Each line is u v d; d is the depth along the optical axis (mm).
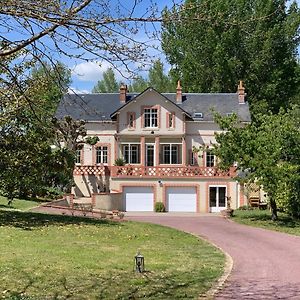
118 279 12523
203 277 13211
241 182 31922
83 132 40125
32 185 28609
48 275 12695
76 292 11023
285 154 31078
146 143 47844
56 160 28125
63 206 36906
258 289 11875
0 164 25797
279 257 17328
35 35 7477
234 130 31641
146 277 12875
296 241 22188
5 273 12773
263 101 54500
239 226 29094
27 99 9008
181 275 13398
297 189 32344
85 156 48719
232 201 43562
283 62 55500
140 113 47719
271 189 30031
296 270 14688
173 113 47625
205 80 56562
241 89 51250
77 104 9102
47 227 22797
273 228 27781
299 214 32688
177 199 44156
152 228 25672
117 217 32438
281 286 12297
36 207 33688
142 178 44312
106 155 48594
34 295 10609
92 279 12414
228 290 11688
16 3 7012
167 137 47562
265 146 30500
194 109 50000
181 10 7324
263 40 52812
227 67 54250
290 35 53125
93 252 16672
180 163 47812
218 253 17969
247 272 14227
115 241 19891
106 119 48625
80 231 22172
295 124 33500
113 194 42875
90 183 46094
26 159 25656
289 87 56844
